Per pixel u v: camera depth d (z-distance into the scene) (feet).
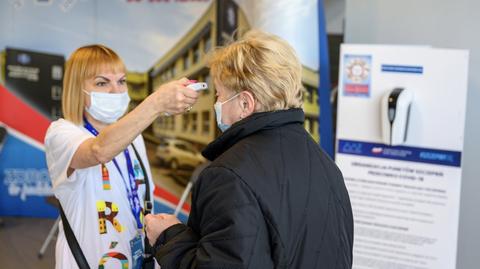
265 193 3.15
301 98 3.76
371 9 8.95
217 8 11.93
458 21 8.34
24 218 13.69
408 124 6.84
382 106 6.79
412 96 6.74
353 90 7.09
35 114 13.51
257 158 3.29
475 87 8.25
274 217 3.14
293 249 3.26
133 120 3.99
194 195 3.40
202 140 12.46
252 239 3.02
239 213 3.03
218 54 3.76
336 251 3.57
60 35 13.17
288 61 3.57
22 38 13.26
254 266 3.00
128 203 5.02
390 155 6.98
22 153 13.60
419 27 8.65
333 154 10.04
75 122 5.02
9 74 13.37
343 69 7.11
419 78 6.72
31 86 13.41
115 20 12.84
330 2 11.59
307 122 8.16
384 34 8.94
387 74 6.88
